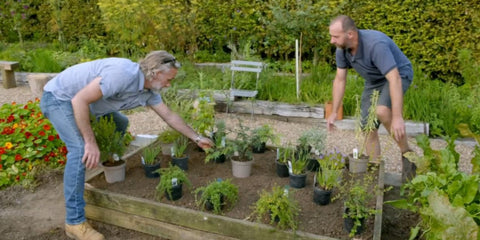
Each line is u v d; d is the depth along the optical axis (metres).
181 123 3.51
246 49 7.00
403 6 6.66
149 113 6.56
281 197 2.80
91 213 3.34
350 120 5.73
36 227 3.39
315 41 7.25
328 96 6.06
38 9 9.96
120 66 2.90
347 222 2.70
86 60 7.66
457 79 6.74
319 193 3.03
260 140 3.80
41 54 8.61
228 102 6.06
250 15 7.84
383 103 3.68
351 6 7.04
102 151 3.38
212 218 2.87
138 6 7.26
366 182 3.23
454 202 2.31
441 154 2.83
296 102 6.17
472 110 5.36
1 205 3.77
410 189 3.12
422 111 5.58
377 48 3.47
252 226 2.76
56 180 4.23
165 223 3.06
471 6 6.25
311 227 2.78
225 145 3.76
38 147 4.41
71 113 3.01
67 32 9.49
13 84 7.89
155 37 7.52
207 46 8.51
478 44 6.21
